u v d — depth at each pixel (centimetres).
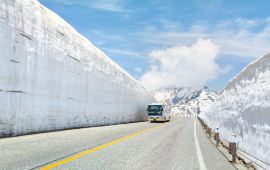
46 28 2162
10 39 1641
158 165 816
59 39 2402
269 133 775
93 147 1150
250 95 1098
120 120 4619
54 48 2248
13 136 1543
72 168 704
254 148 916
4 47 1577
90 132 2055
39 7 2217
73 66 2633
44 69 2038
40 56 1989
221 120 2081
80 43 3009
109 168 735
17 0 1797
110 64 4306
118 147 1201
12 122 1595
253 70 1157
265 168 768
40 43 2012
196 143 1559
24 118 1730
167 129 2806
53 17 2528
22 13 1827
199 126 3778
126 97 5144
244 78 1347
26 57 1800
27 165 705
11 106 1597
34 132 1845
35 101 1883
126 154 1004
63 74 2384
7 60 1595
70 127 2505
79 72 2789
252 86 1112
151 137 1789
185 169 779
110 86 4050
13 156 838
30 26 1902
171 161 902
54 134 1753
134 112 5856
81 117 2798
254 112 974
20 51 1736
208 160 980
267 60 972
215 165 888
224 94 2162
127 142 1425
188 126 3641
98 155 948
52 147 1088
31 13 1962
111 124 4034
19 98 1686
